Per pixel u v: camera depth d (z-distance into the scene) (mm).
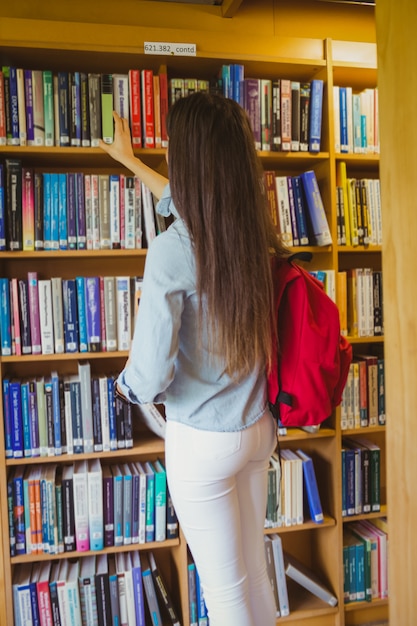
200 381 1268
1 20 2066
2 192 2119
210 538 1316
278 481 2426
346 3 2574
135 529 2307
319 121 2357
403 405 1142
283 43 2326
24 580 2248
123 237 2238
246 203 1197
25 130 2125
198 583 2355
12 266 2430
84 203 2199
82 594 2254
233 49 2268
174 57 2199
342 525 2598
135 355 1213
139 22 2361
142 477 2295
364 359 2535
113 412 2258
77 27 2115
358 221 2445
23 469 2365
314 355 1292
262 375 1343
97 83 2150
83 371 2225
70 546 2248
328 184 2404
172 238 1223
